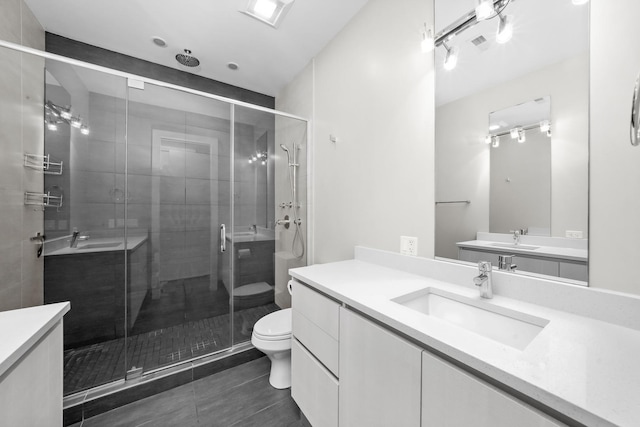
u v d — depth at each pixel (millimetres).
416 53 1366
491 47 1093
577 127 861
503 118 1062
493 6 1062
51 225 1807
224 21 1785
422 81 1342
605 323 767
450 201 1240
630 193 757
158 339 2062
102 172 1959
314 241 2240
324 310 1125
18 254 1551
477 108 1140
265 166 2465
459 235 1208
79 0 1596
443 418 649
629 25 754
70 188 1858
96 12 1696
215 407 1447
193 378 1681
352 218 1819
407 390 748
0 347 654
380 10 1562
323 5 1663
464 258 1193
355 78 1763
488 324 932
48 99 1709
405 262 1402
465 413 601
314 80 2219
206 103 2215
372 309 863
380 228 1597
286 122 2445
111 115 1953
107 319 2039
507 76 1047
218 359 1794
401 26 1438
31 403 735
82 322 1960
